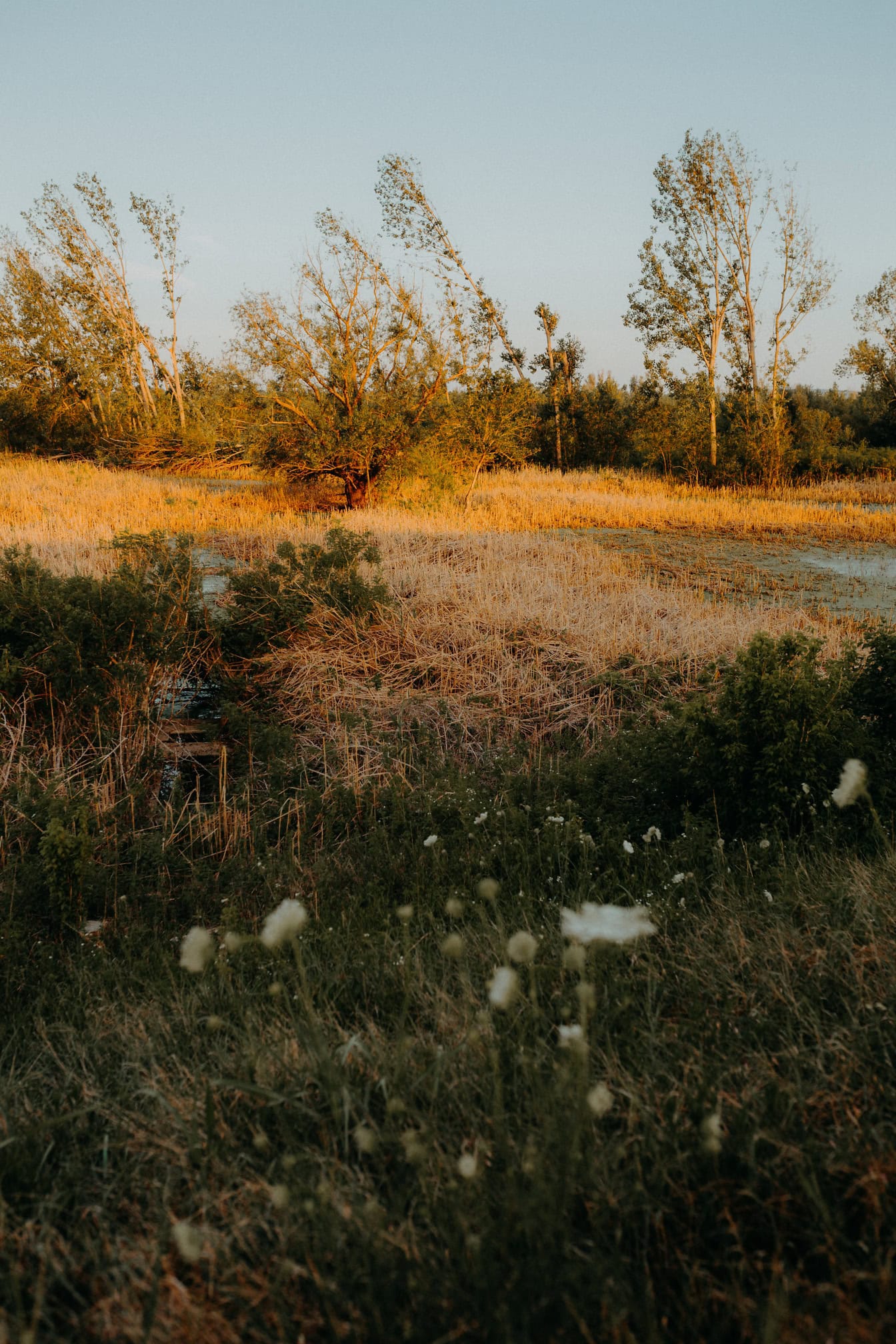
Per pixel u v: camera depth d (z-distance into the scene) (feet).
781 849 13.41
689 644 26.91
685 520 66.59
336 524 49.80
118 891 14.90
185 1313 5.76
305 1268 6.03
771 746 14.97
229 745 21.97
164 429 114.83
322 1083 7.57
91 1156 7.90
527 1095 7.65
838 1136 6.89
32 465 103.60
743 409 113.70
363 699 23.57
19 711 20.66
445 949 6.91
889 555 51.57
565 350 137.59
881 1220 5.96
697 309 108.27
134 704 21.34
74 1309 6.19
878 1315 5.31
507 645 27.22
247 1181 7.02
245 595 27.20
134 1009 10.72
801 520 67.87
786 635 16.31
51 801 16.11
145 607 23.12
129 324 136.56
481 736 22.11
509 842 15.24
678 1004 9.41
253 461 78.28
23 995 12.05
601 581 36.47
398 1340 5.40
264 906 14.46
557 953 10.75
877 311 119.14
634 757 18.17
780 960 9.85
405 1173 7.00
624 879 13.85
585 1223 6.32
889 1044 7.94
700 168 102.73
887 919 10.23
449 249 99.19
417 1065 8.37
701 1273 5.67
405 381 75.51
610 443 137.49
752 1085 7.57
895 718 16.75
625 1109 7.51
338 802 17.87
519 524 60.80
